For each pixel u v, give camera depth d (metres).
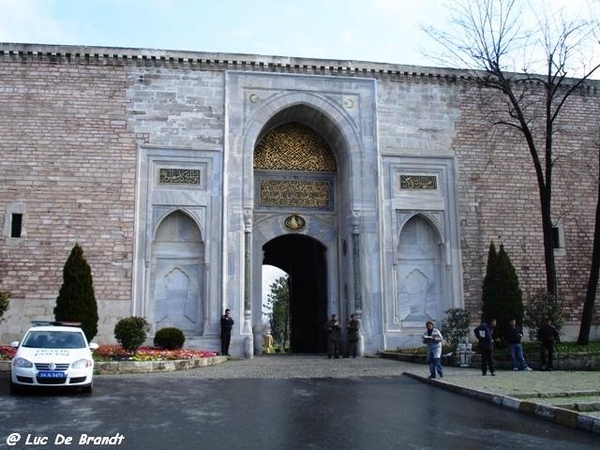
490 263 21.12
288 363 19.19
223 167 22.80
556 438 8.66
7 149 21.62
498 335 20.25
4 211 21.22
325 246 25.05
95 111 22.39
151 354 17.94
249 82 23.59
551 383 13.66
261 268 24.17
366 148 23.89
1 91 21.97
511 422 9.80
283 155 25.38
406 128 24.34
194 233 22.70
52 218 21.41
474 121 24.86
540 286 23.95
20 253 21.05
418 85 24.80
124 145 22.33
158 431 8.80
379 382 14.53
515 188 24.61
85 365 12.33
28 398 11.59
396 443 8.21
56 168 21.75
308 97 23.88
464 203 24.12
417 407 11.12
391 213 23.61
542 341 17.59
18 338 20.48
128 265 21.53
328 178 25.59
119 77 22.78
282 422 9.57
